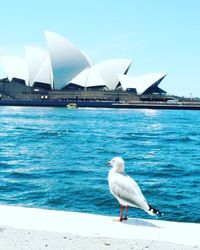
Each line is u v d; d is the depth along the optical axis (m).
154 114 88.25
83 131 42.91
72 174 16.33
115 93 102.56
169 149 28.02
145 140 34.66
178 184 14.44
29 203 11.30
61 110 95.44
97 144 30.59
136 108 101.19
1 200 11.66
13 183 14.25
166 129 48.28
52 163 19.89
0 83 107.56
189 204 11.20
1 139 33.22
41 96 106.19
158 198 12.00
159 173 17.20
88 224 3.36
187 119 71.12
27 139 33.50
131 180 3.62
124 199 3.53
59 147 27.89
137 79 94.88
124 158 22.64
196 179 15.58
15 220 3.39
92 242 3.09
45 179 15.11
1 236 3.18
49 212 3.68
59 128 46.16
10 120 59.50
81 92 103.38
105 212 10.30
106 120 63.31
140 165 19.86
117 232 3.18
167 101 103.56
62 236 3.14
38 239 3.13
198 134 41.72
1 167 18.39
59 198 11.80
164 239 3.05
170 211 10.48
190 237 3.11
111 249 3.03
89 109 100.31
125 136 38.16
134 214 9.95
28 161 20.56
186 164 20.34
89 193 12.37
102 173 16.64
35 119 62.41
